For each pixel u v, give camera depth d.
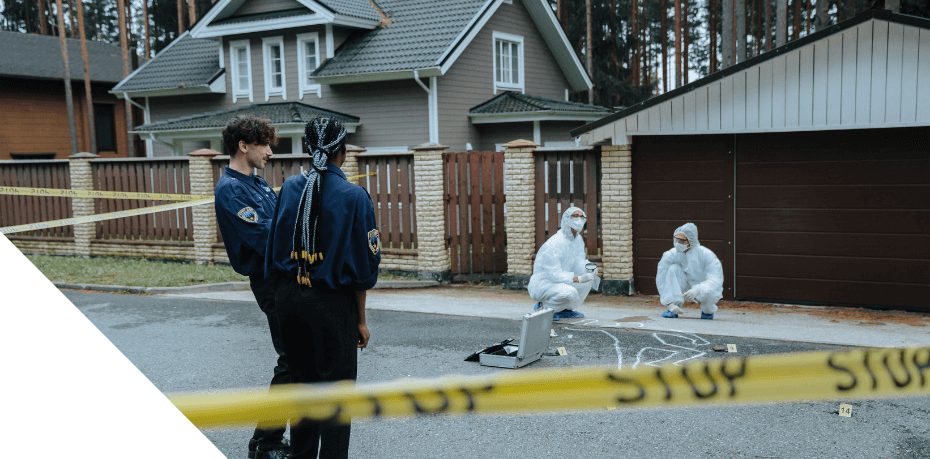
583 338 7.12
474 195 11.40
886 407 4.86
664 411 4.86
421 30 19.11
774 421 4.64
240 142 4.09
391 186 11.77
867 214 9.08
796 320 8.21
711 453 4.14
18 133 23.86
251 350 6.84
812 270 9.42
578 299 8.09
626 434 4.46
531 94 22.38
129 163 13.91
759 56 9.04
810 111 8.97
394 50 18.56
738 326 7.70
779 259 9.59
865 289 9.16
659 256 10.21
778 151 9.45
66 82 23.50
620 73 35.34
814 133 9.24
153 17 41.19
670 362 6.15
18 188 11.63
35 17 41.94
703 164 9.85
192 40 24.31
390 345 6.98
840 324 7.91
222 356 6.61
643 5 37.81
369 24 19.77
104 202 14.30
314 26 19.42
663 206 10.11
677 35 27.28
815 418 4.68
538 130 18.91
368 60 18.50
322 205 3.26
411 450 4.24
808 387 2.41
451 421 4.72
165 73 22.66
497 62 20.67
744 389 2.40
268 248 3.51
